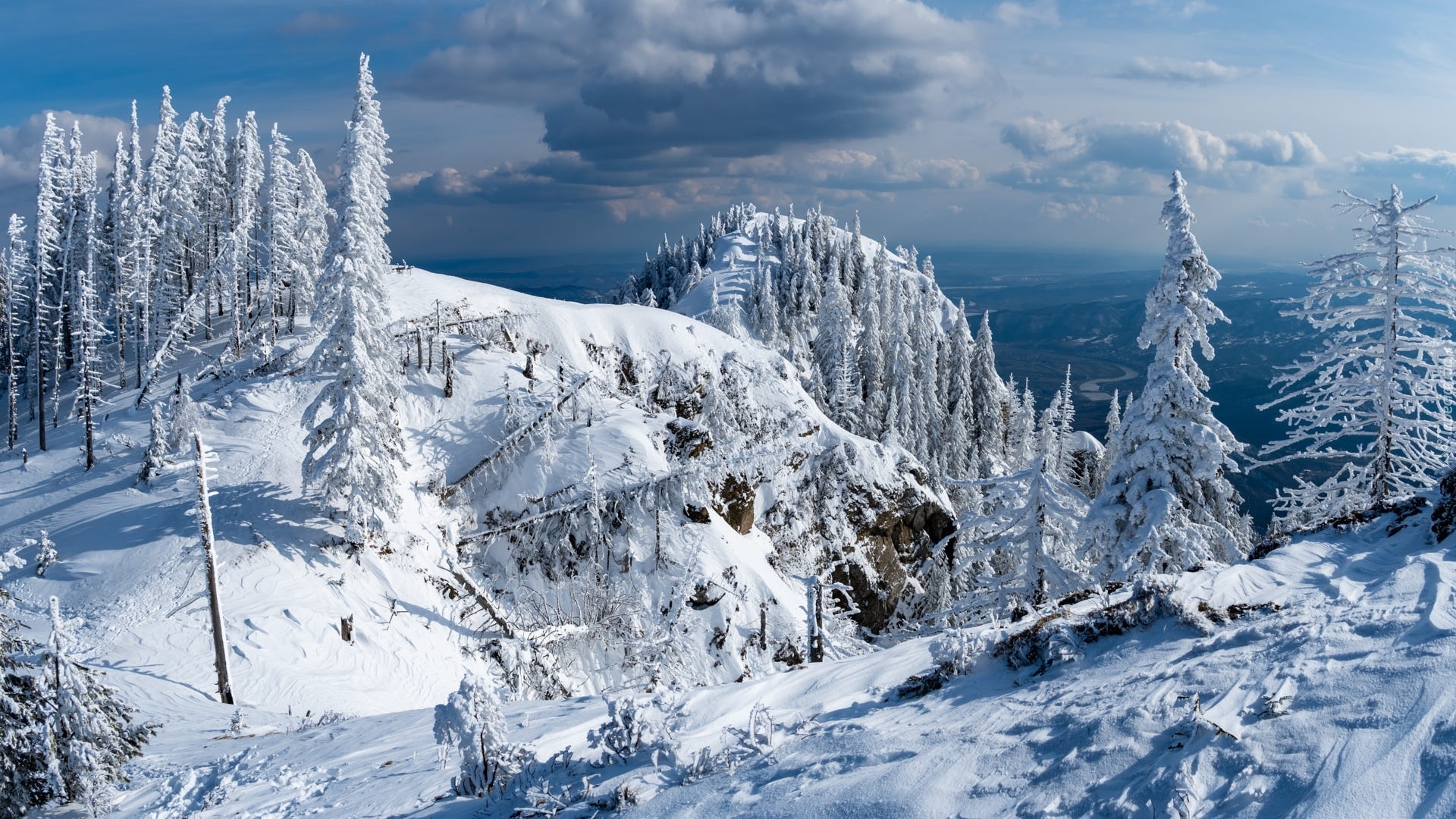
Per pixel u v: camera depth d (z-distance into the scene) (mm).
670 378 55344
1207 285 21328
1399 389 19625
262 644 27750
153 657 26141
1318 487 21219
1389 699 5566
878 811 6074
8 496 38906
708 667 36406
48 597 29500
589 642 36375
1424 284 19391
